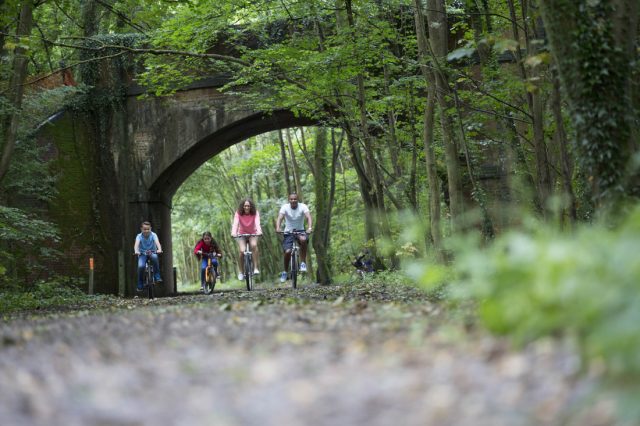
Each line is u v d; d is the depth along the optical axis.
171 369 3.62
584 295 3.06
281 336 4.59
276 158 48.72
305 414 2.72
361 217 41.91
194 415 2.73
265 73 21.09
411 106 21.08
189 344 4.48
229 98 31.94
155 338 4.87
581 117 7.98
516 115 17.42
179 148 32.34
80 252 32.06
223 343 4.47
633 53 8.01
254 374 3.43
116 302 18.67
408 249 18.12
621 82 7.91
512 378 3.04
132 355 4.12
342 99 22.36
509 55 22.41
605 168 7.89
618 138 7.87
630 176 7.82
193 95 32.28
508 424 2.54
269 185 54.09
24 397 3.02
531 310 3.31
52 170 31.86
